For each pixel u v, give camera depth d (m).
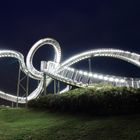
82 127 36.00
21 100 90.00
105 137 32.41
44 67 74.94
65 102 44.97
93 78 71.69
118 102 38.91
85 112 41.59
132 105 38.34
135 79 67.69
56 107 46.53
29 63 88.38
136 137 31.42
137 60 80.50
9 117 46.28
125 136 31.98
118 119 36.97
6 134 35.97
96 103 40.47
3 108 54.09
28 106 52.84
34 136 34.78
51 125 38.62
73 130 35.44
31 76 89.12
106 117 38.78
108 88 42.97
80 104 42.34
